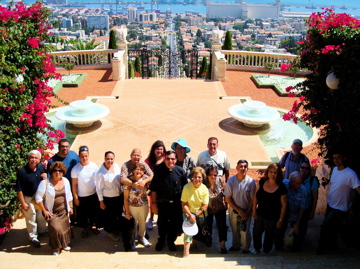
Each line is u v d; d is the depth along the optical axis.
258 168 7.97
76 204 5.32
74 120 9.62
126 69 16.89
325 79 5.60
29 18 6.14
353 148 5.06
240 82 15.09
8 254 4.80
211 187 5.00
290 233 4.95
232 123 10.50
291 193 4.88
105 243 5.33
